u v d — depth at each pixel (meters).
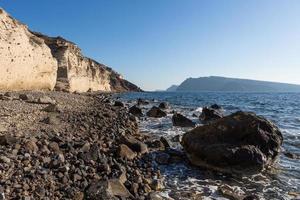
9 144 9.98
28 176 7.63
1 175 7.39
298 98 100.00
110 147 12.69
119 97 74.50
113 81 159.62
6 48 37.44
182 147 14.38
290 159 13.86
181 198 8.67
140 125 22.83
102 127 17.41
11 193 6.70
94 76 102.69
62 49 67.19
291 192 9.68
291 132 21.73
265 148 11.94
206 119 26.48
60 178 8.05
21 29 43.12
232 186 10.10
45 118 15.91
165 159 12.02
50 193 7.17
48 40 68.25
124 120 22.45
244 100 76.31
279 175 11.44
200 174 11.12
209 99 77.50
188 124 22.28
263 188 10.02
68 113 21.09
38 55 49.00
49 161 9.05
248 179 10.91
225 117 13.09
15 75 40.28
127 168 10.27
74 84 74.69
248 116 12.69
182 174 10.99
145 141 15.33
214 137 12.35
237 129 12.36
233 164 11.13
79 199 7.25
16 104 20.77
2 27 37.56
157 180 9.52
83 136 13.97
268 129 12.44
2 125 12.99
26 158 8.80
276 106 53.75
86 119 19.41
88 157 10.11
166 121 25.34
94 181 8.23
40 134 12.40
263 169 11.55
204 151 11.66
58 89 60.78
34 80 47.94
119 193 7.91
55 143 10.93
